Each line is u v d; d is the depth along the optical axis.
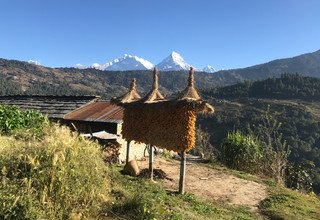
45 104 26.22
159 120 15.29
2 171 8.59
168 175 18.11
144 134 16.20
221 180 18.53
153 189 13.02
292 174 23.91
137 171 15.98
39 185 8.59
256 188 17.77
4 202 7.78
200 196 14.94
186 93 14.39
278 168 22.31
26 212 7.79
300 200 16.58
